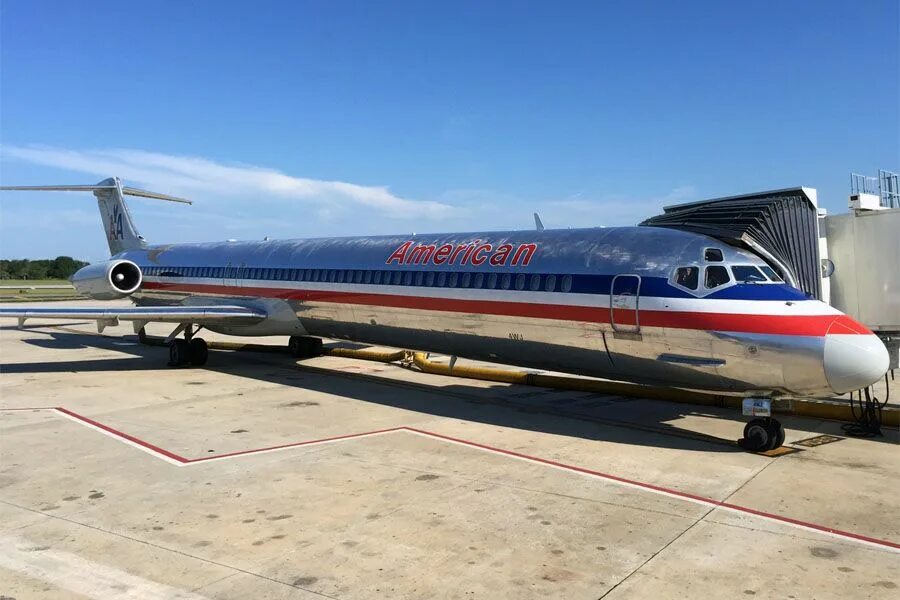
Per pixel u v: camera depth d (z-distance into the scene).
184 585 5.18
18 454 9.13
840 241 11.07
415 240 14.44
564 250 11.34
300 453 9.17
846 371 8.67
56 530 6.35
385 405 12.75
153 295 22.61
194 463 8.66
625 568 5.46
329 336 16.62
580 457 8.98
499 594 5.00
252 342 24.27
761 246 10.03
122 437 10.10
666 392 13.12
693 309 9.48
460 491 7.50
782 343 8.84
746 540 6.05
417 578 5.28
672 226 11.10
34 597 5.00
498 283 11.88
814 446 9.61
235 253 19.47
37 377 16.12
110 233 27.53
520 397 13.68
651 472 8.28
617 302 10.21
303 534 6.21
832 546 5.92
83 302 48.78
